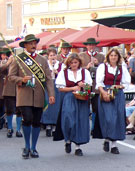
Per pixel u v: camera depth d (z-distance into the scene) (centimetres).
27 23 2902
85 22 2511
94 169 626
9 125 900
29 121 681
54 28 2700
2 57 1017
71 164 656
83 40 1321
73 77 704
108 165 649
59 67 917
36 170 624
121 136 708
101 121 714
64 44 973
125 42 1302
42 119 901
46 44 1565
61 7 2641
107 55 714
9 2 3158
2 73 881
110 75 709
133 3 2248
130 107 933
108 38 1307
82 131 698
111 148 731
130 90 1107
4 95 894
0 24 3250
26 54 695
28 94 681
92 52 902
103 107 710
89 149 763
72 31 1673
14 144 820
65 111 695
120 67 716
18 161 679
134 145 803
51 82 702
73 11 2569
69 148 724
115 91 701
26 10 2900
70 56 703
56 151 750
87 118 704
